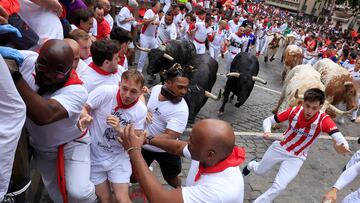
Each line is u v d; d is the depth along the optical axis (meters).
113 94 2.83
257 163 4.54
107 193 3.01
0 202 1.94
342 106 10.21
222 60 13.14
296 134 3.92
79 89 2.36
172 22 9.88
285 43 18.77
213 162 1.97
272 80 12.36
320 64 9.44
